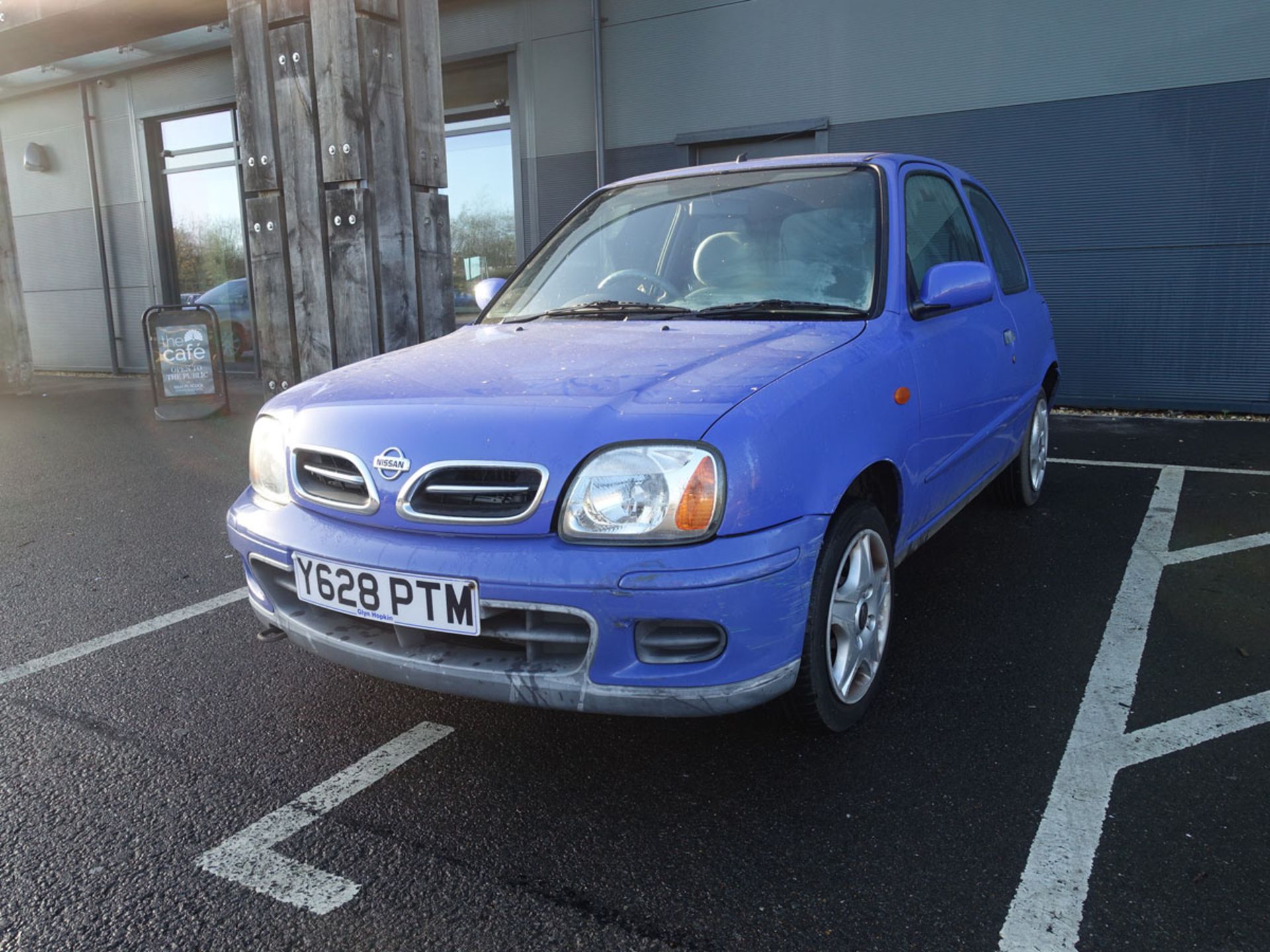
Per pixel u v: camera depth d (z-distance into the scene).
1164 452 6.27
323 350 6.12
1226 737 2.55
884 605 2.71
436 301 6.44
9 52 8.86
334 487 2.42
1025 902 1.91
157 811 2.30
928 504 3.09
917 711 2.75
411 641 2.28
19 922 1.91
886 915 1.89
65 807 2.32
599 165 9.28
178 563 4.34
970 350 3.42
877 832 2.16
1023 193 7.71
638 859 2.09
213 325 8.77
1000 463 4.11
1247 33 6.78
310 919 1.91
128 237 12.62
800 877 2.01
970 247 3.92
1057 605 3.56
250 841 2.18
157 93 11.90
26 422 8.85
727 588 2.04
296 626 2.46
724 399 2.19
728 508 2.06
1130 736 2.57
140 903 1.96
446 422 2.26
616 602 2.04
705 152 8.95
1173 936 1.81
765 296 3.06
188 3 7.55
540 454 2.12
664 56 8.88
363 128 5.81
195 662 3.19
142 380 12.41
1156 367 7.56
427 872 2.05
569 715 2.78
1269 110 6.80
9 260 10.95
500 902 1.95
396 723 2.75
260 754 2.57
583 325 3.08
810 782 2.38
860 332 2.77
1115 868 2.01
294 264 6.12
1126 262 7.48
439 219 6.42
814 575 2.31
